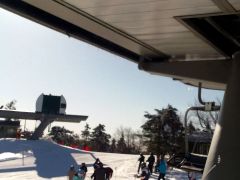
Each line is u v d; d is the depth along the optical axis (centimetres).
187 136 970
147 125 5784
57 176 3073
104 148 9356
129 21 661
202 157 941
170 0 552
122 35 752
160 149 5547
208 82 942
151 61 977
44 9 638
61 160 4059
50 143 5278
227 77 896
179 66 950
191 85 1053
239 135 714
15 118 5778
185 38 752
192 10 594
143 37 761
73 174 2233
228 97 763
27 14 667
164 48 851
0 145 4716
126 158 4856
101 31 732
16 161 3769
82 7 605
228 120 737
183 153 978
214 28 729
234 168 697
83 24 696
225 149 718
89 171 3394
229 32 748
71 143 9344
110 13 625
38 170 3319
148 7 586
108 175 2011
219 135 743
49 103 5834
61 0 584
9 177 2898
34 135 5638
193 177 2517
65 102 5912
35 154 4294
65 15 654
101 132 9388
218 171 714
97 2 577
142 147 6234
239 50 821
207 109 928
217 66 914
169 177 3303
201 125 3812
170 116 5612
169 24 664
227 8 578
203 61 932
